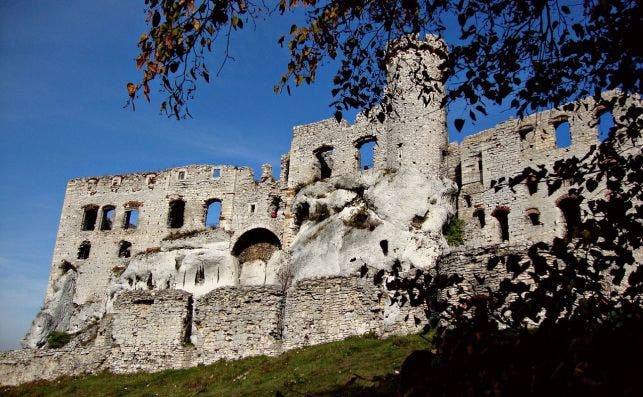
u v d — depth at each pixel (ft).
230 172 182.09
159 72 37.68
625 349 24.76
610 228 33.35
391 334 92.32
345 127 162.20
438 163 141.69
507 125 139.33
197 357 108.58
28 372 119.44
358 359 82.28
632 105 37.32
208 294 112.88
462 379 26.04
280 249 161.27
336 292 102.17
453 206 138.21
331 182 149.48
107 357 115.65
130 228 197.16
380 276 35.78
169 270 168.04
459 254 87.30
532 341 26.99
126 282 169.58
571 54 37.96
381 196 134.82
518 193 130.93
